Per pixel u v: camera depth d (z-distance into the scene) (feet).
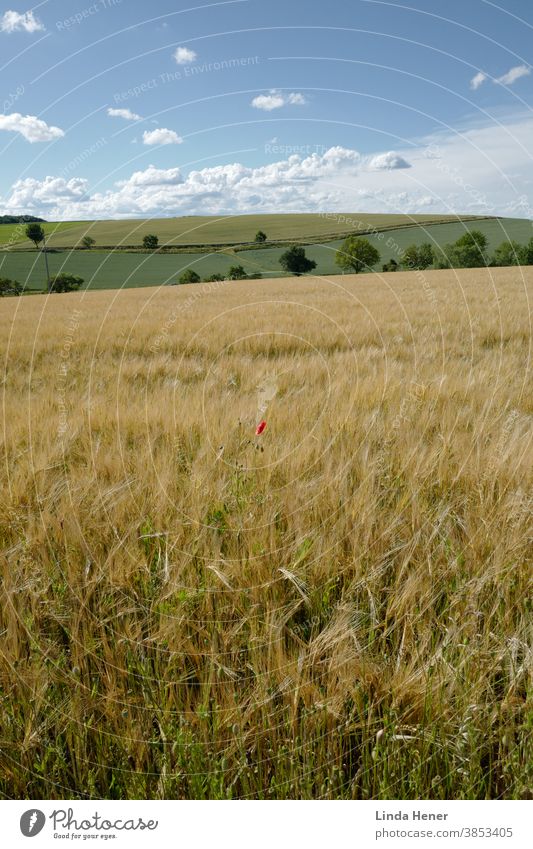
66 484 9.53
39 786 5.86
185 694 6.41
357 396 15.52
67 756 6.07
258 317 38.65
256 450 10.89
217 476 10.30
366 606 7.58
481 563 7.91
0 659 6.21
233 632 6.84
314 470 10.41
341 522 8.36
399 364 20.42
